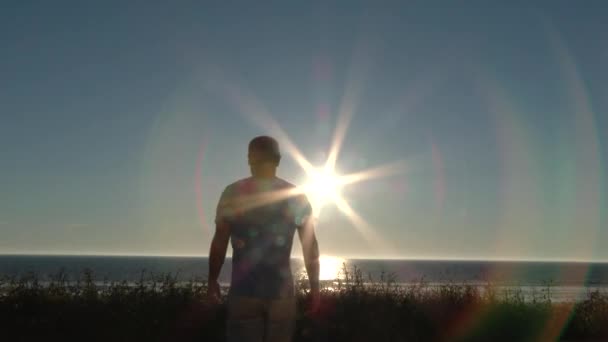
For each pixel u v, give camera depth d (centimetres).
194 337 898
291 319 451
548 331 1083
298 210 460
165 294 1009
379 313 983
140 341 876
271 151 461
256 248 443
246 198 448
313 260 477
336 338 902
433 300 1089
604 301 1250
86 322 885
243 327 441
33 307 945
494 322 1059
